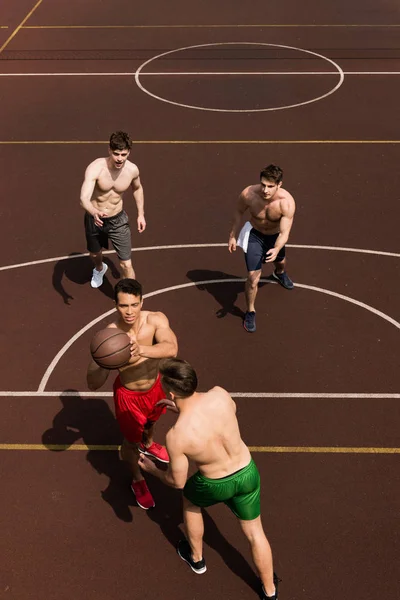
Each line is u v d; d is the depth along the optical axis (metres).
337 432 6.68
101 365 4.94
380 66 16.48
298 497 6.01
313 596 5.19
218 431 4.56
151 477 6.30
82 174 11.88
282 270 8.81
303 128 13.49
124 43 18.23
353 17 20.11
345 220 10.46
